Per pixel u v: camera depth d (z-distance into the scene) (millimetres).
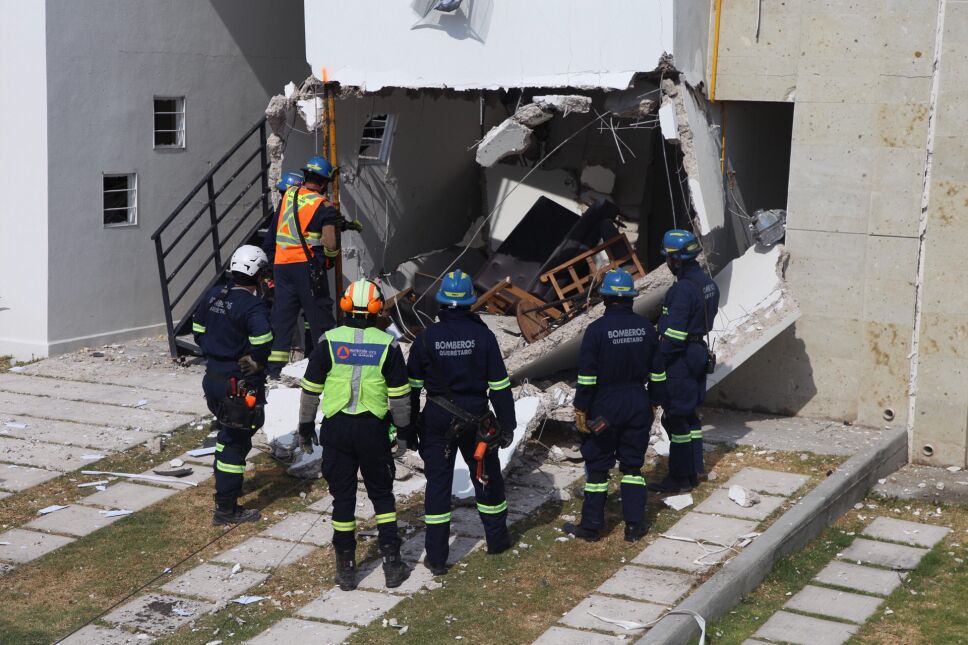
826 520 8883
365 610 7199
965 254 9938
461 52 11039
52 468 9641
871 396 10617
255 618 7098
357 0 11492
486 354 7641
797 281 10805
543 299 12430
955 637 7098
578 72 10445
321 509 8914
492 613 7121
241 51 14750
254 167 15148
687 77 10297
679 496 8977
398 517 8672
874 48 10133
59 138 12703
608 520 8656
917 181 10109
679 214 14734
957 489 9695
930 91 9945
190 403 11352
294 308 10984
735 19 10805
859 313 10555
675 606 7133
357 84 11641
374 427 7355
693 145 10219
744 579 7602
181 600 7363
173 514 8773
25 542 8227
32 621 7059
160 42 13664
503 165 15383
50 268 12812
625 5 10102
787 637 7051
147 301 14023
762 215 11141
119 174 13422
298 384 10695
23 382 12016
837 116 10383
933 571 8133
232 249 14938
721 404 11359
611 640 6707
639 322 8062
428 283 13828
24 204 12820
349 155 12773
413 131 13930
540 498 9055
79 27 12734
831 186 10500
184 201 12836
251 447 9664
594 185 14711
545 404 9992
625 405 8023
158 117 13938
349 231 13031
